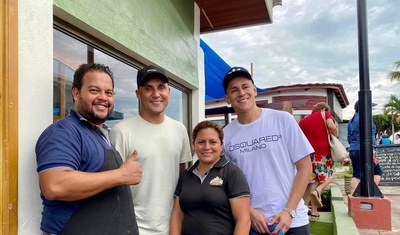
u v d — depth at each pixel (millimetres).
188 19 4098
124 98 2768
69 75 2053
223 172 1968
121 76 2717
